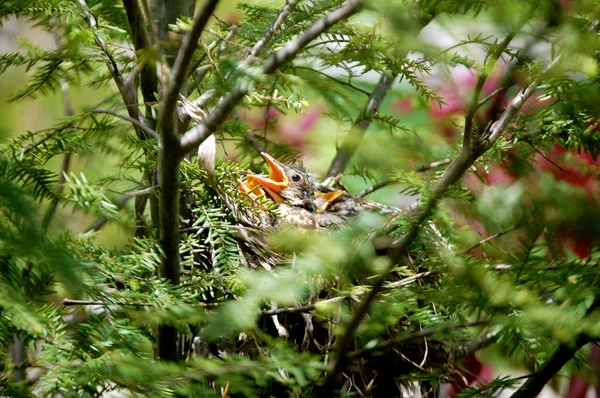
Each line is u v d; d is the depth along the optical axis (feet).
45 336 11.52
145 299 12.03
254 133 22.09
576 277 10.12
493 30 8.95
